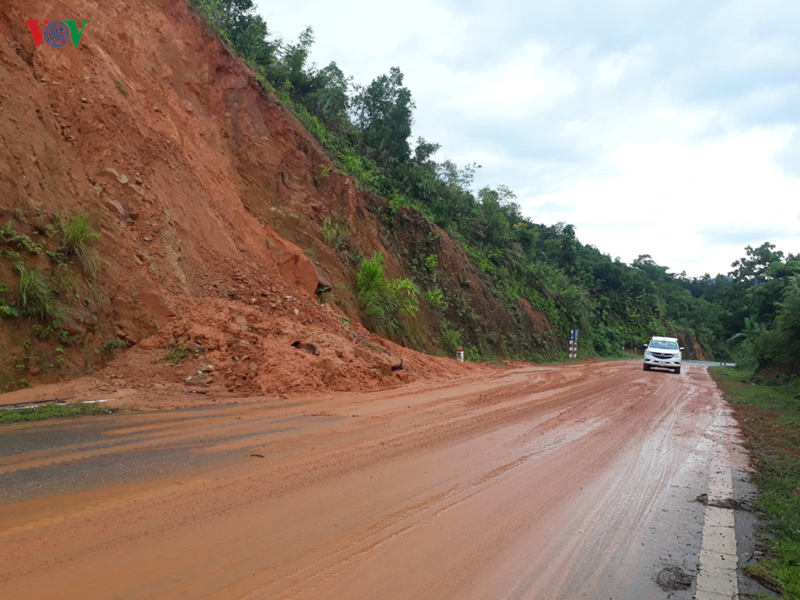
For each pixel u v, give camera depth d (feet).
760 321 110.01
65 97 41.19
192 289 41.06
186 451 19.60
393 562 12.21
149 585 10.35
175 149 49.06
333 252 66.18
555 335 133.90
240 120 61.41
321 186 72.13
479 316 99.66
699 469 22.53
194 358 33.76
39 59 41.06
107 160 41.06
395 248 86.53
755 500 18.90
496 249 134.31
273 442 21.71
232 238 50.80
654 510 17.19
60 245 31.73
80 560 11.13
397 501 16.15
